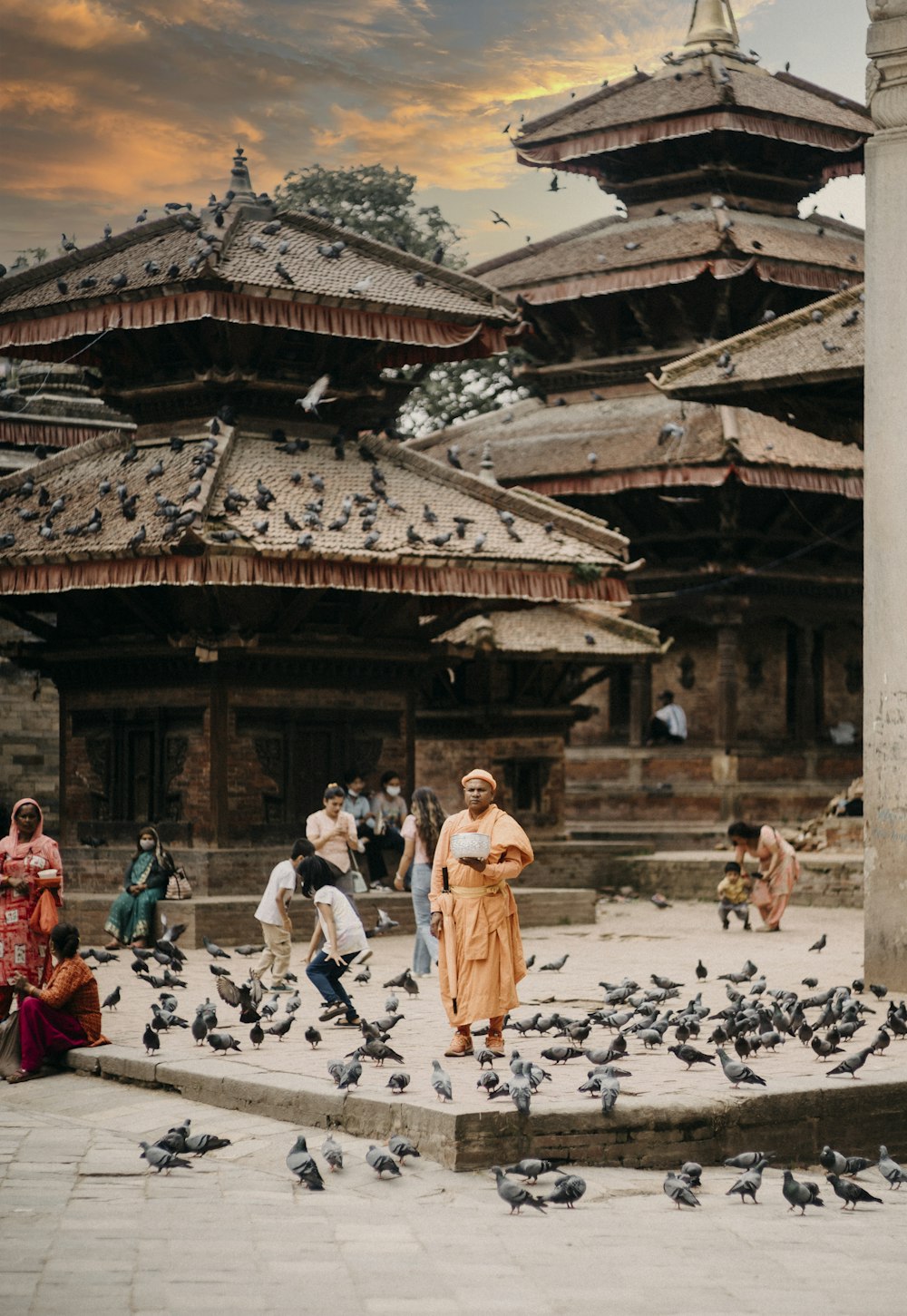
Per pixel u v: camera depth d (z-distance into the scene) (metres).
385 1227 10.93
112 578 25.56
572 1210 11.60
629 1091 13.51
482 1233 10.88
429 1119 12.61
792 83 43.72
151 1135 13.60
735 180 41.97
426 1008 18.67
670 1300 9.52
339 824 22.72
